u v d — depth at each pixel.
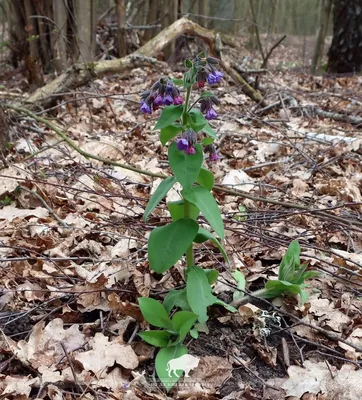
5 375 0.36
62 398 0.34
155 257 0.35
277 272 0.49
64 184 0.67
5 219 0.57
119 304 0.41
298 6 3.08
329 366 0.38
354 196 0.67
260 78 1.26
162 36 1.04
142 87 1.18
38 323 0.40
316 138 0.85
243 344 0.40
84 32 1.29
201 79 0.34
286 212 0.56
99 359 0.37
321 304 0.44
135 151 0.81
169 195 0.65
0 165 0.69
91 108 1.01
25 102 0.88
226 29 2.21
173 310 0.42
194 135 0.33
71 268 0.48
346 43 1.66
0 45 1.51
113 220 0.58
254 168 0.75
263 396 0.36
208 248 0.52
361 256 0.52
